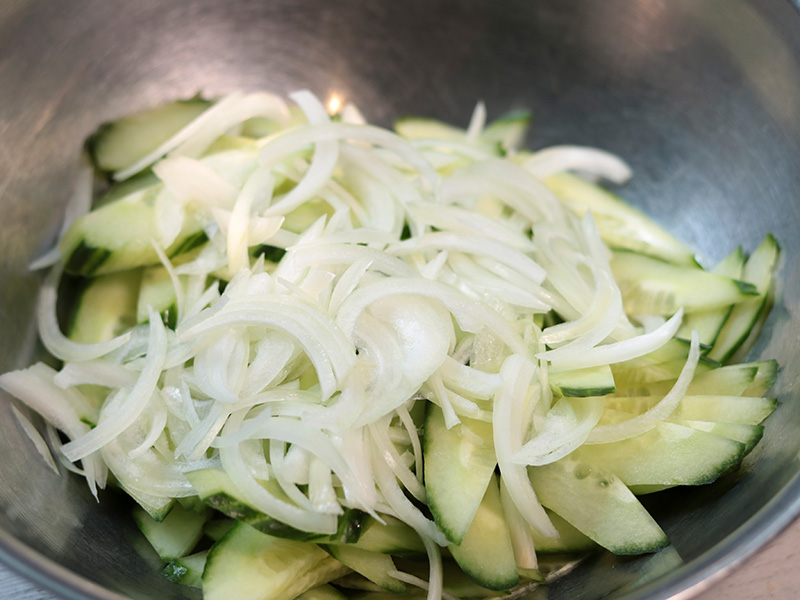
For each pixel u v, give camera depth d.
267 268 0.28
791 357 0.27
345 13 0.36
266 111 0.35
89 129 0.33
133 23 0.33
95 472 0.25
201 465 0.24
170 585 0.24
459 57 0.38
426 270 0.27
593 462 0.25
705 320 0.30
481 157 0.35
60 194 0.31
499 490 0.25
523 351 0.25
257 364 0.24
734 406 0.27
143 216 0.30
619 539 0.24
